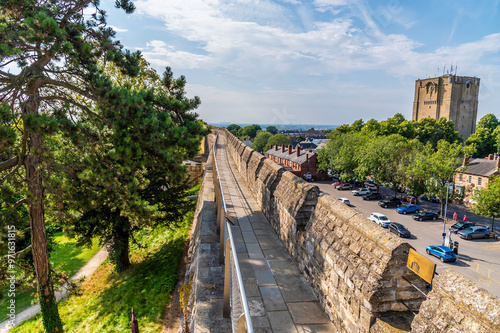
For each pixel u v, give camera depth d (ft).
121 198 38.24
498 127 252.01
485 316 9.14
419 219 127.44
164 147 35.55
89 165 37.37
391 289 14.44
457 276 10.89
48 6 34.04
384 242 14.84
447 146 126.00
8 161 32.94
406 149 146.92
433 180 128.26
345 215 19.08
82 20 39.81
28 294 59.21
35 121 27.55
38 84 33.22
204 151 180.14
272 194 38.09
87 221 55.36
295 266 26.45
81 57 33.65
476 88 348.79
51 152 32.37
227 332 18.11
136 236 80.18
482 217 133.28
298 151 251.80
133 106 33.09
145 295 50.01
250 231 35.47
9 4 30.35
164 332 39.37
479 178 151.23
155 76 88.94
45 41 28.55
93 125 41.37
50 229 66.64
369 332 14.37
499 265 85.10
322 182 227.40
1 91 30.50
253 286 23.08
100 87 34.01
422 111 377.91
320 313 19.79
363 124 276.82
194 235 45.83
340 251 18.10
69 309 51.24
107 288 56.54
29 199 31.91
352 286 16.02
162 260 62.95
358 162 174.19
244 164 65.57
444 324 10.44
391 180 151.33
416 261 13.24
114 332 42.37
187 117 41.14
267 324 18.58
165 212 67.56
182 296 26.40
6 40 27.78
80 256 76.23
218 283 23.84
